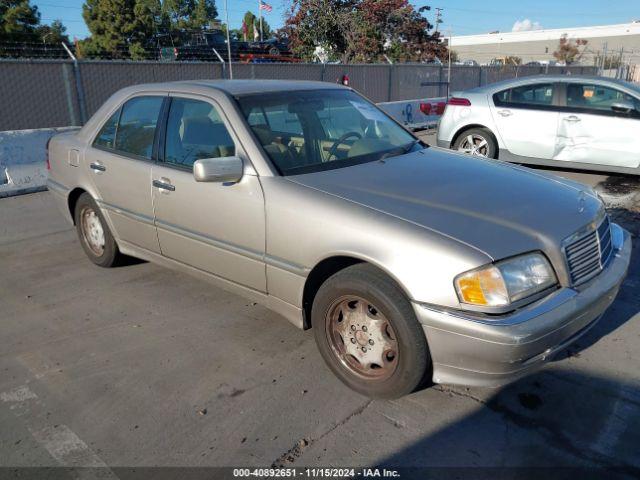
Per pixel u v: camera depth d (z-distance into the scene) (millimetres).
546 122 8023
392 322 2844
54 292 4645
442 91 19484
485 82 21344
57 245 5852
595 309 2975
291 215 3219
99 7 33812
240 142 3578
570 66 25906
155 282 4805
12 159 8312
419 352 2809
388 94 17766
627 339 3672
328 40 24484
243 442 2799
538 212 3039
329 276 3307
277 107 3885
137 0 34312
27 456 2742
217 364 3506
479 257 2648
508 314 2643
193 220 3838
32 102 12219
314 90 4266
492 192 3250
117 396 3205
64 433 2906
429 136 13562
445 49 26656
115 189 4492
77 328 4016
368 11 23750
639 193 7305
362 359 3100
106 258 4977
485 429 2850
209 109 3840
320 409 3041
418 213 2953
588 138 7754
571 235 2945
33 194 8242
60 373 3449
